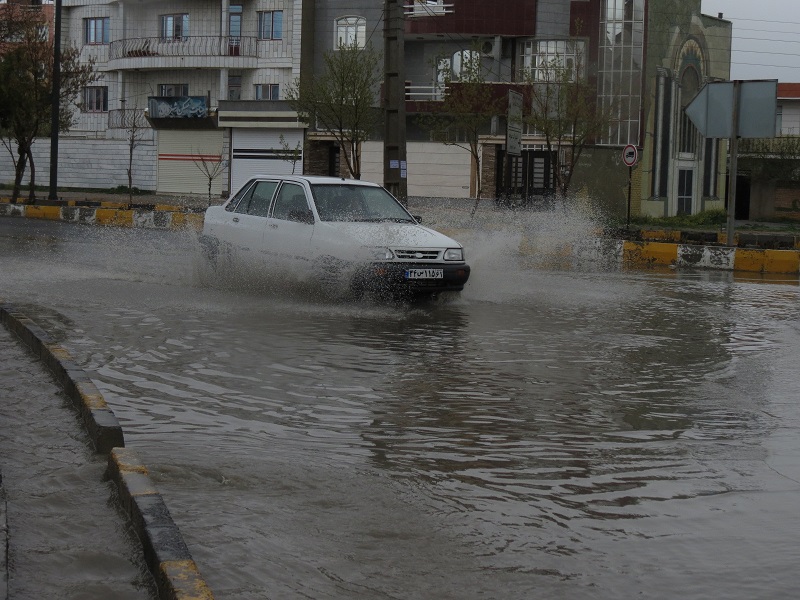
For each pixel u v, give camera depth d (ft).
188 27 157.17
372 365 26.91
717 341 33.37
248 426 20.07
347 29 143.43
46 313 34.73
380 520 14.66
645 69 133.39
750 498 16.12
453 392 23.82
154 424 20.01
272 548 13.34
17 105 113.91
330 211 40.63
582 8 132.98
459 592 12.15
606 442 19.52
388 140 73.31
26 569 12.21
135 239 74.64
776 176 160.56
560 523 14.75
